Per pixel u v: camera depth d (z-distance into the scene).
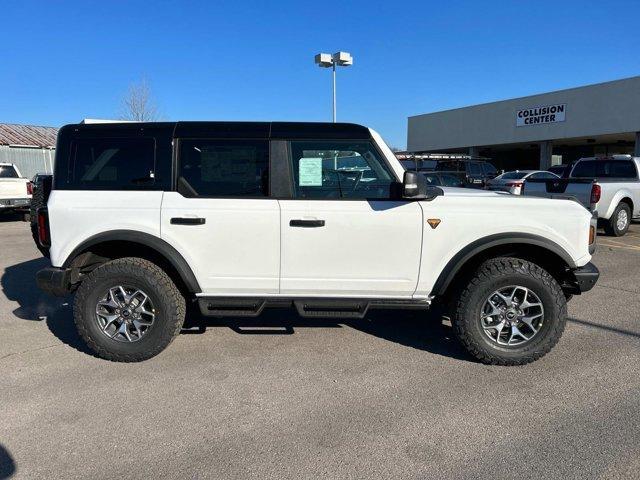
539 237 3.96
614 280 7.01
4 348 4.44
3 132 26.64
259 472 2.68
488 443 2.94
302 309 4.12
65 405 3.40
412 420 3.21
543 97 31.23
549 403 3.42
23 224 14.28
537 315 3.97
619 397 3.49
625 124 26.88
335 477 2.64
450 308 4.15
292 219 3.96
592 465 2.72
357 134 4.02
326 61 18.86
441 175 15.55
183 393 3.58
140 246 4.21
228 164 4.03
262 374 3.90
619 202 10.95
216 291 4.12
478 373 3.90
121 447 2.92
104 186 4.05
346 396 3.54
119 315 4.06
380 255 4.01
